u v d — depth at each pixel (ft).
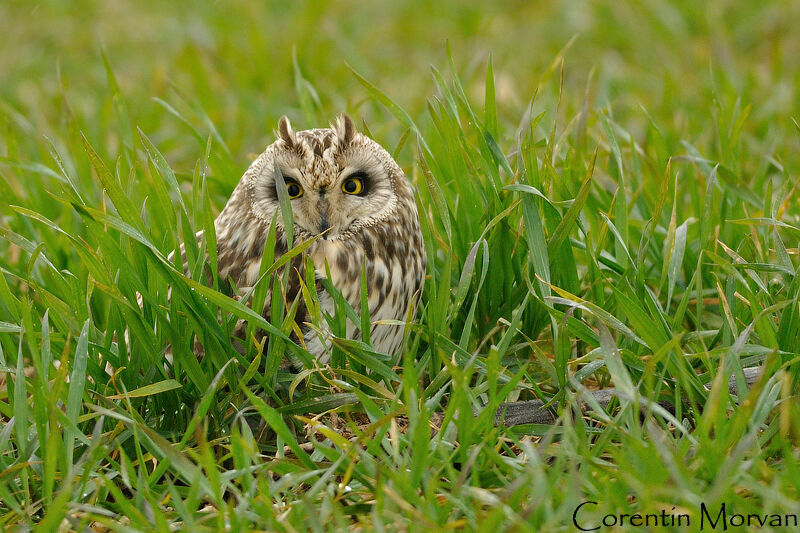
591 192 33.32
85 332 23.54
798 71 52.21
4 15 73.26
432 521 19.84
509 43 66.08
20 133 49.03
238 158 45.62
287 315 25.05
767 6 64.49
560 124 43.06
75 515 21.67
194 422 23.04
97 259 25.66
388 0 74.33
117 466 23.11
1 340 26.55
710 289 30.99
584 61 61.82
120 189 26.61
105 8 75.46
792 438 22.93
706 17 63.67
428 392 25.14
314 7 66.95
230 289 28.30
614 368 22.63
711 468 20.75
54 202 39.34
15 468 22.43
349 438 25.59
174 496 20.59
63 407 26.07
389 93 57.11
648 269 32.22
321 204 27.78
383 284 28.60
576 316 28.48
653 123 36.81
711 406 21.29
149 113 53.78
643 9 65.77
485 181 31.22
